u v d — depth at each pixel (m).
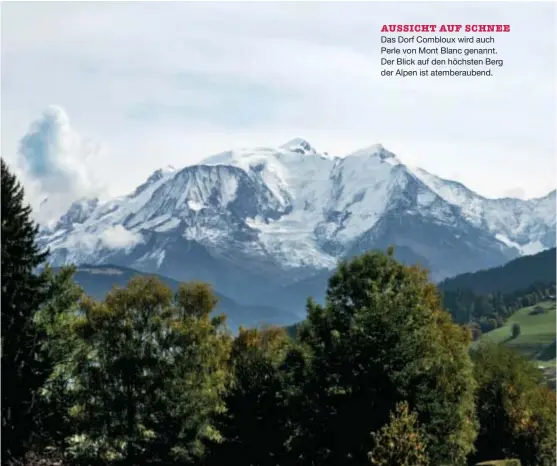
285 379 56.22
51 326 63.00
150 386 66.19
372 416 52.69
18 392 54.94
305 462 54.50
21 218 57.06
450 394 58.44
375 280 60.03
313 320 58.94
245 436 55.12
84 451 63.75
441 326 65.38
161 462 62.75
